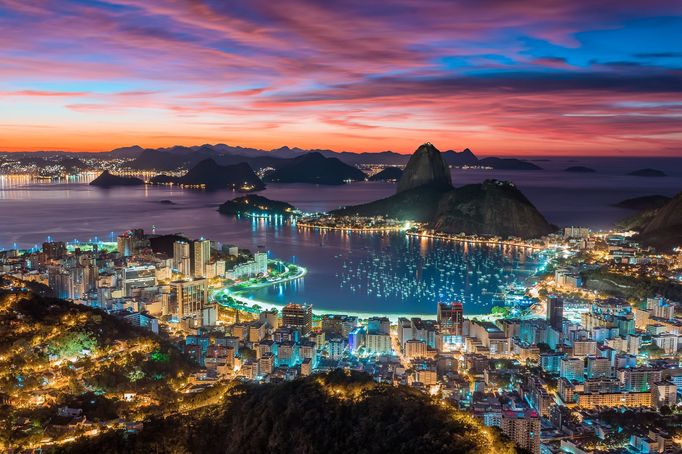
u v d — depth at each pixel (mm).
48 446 170875
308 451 158625
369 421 165500
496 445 163250
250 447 167625
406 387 198875
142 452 169375
